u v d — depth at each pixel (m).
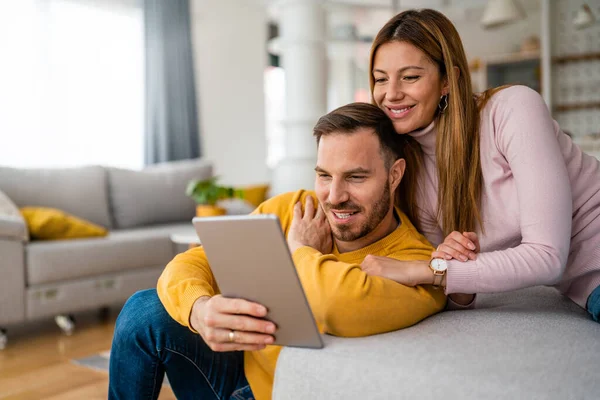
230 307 1.03
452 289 1.16
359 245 1.29
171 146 5.98
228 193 3.72
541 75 6.64
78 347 2.97
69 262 3.26
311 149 5.21
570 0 6.14
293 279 0.94
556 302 1.36
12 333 3.29
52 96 5.21
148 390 1.24
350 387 0.97
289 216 1.38
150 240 3.73
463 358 0.95
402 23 1.31
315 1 5.07
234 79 6.88
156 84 5.85
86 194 4.16
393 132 1.28
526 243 1.17
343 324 1.08
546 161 1.18
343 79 8.74
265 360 1.21
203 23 6.55
